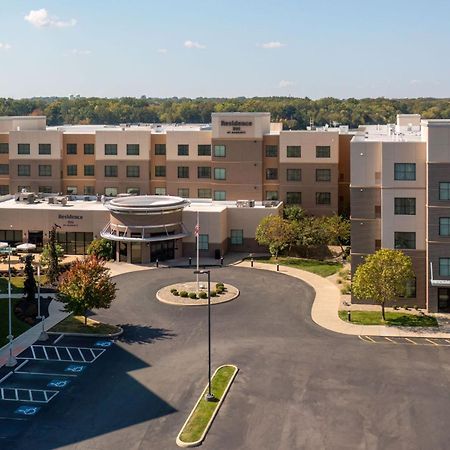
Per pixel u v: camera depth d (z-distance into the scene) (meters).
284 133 100.00
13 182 108.88
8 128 111.50
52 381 47.91
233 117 100.69
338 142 99.50
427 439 38.84
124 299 69.56
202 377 48.19
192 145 104.25
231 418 41.59
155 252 87.75
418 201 64.25
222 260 86.12
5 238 94.31
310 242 88.81
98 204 97.94
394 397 44.50
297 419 41.44
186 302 67.69
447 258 62.81
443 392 45.25
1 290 72.25
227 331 58.91
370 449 37.66
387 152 64.25
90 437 39.47
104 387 46.75
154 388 46.44
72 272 60.12
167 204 87.75
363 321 61.22
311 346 54.69
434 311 63.62
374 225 66.12
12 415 42.47
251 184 101.56
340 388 46.06
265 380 47.56
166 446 38.22
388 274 59.53
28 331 59.22
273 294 71.44
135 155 105.94
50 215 92.88
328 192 100.12
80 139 107.75
